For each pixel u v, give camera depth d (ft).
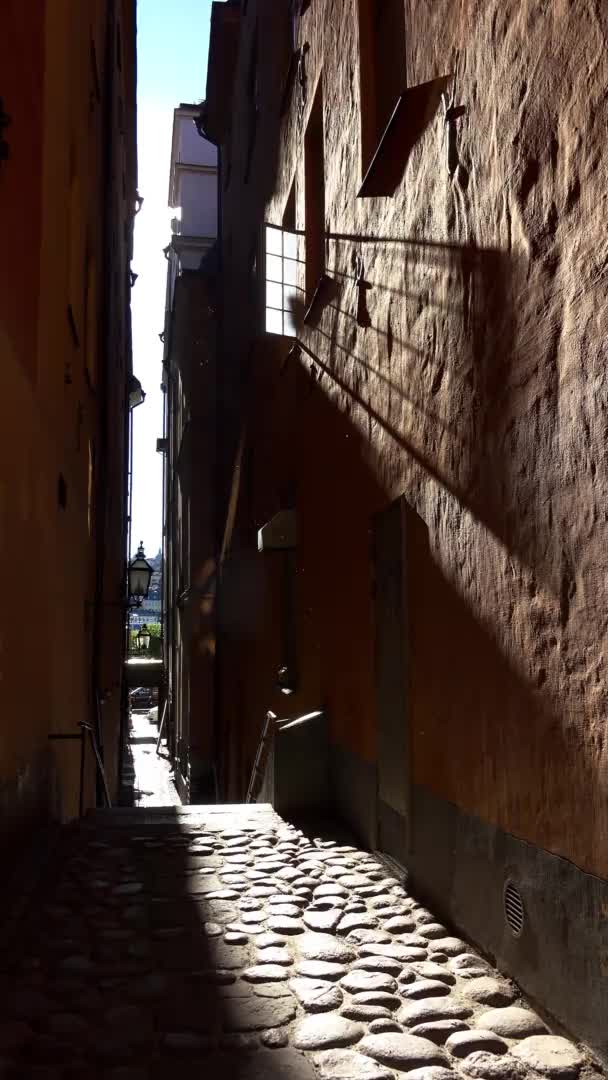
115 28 48.49
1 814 15.56
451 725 14.85
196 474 69.05
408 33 17.99
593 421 10.00
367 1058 9.89
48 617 22.00
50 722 22.24
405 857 17.62
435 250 16.26
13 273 16.96
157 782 83.41
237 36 58.44
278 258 33.14
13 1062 9.71
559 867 10.68
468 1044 10.07
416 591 17.15
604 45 9.86
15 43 16.89
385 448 19.89
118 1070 9.59
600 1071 9.44
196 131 89.25
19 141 17.42
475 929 13.46
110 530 54.24
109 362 47.19
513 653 12.20
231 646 57.16
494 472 13.04
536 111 11.65
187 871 18.60
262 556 42.91
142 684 98.53
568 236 10.70
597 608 9.89
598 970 9.66
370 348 21.59
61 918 15.12
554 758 10.89
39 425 20.34
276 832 22.98
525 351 11.94
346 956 13.28
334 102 26.73
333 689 25.67
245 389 52.21
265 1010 11.27
